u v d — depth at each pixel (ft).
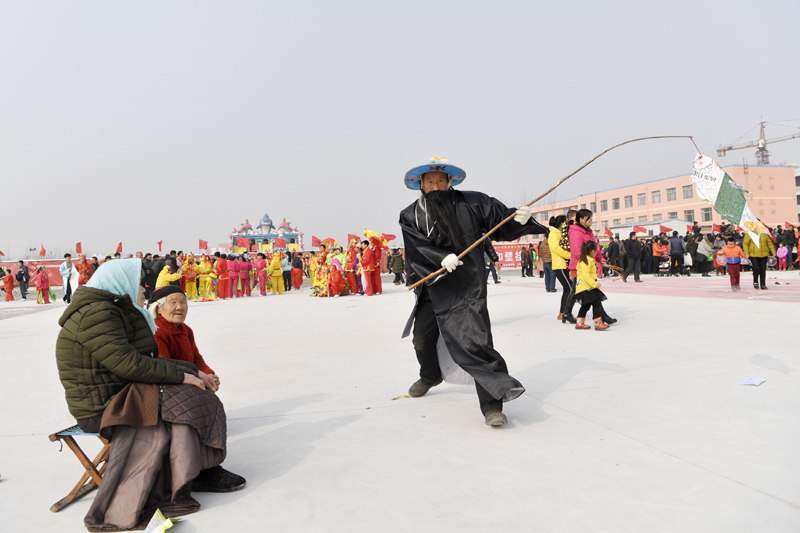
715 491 7.47
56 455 10.14
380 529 6.79
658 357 16.85
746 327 22.12
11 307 60.18
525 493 7.66
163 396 7.75
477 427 10.80
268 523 7.09
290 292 75.77
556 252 27.04
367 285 55.16
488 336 11.04
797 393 12.26
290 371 17.10
